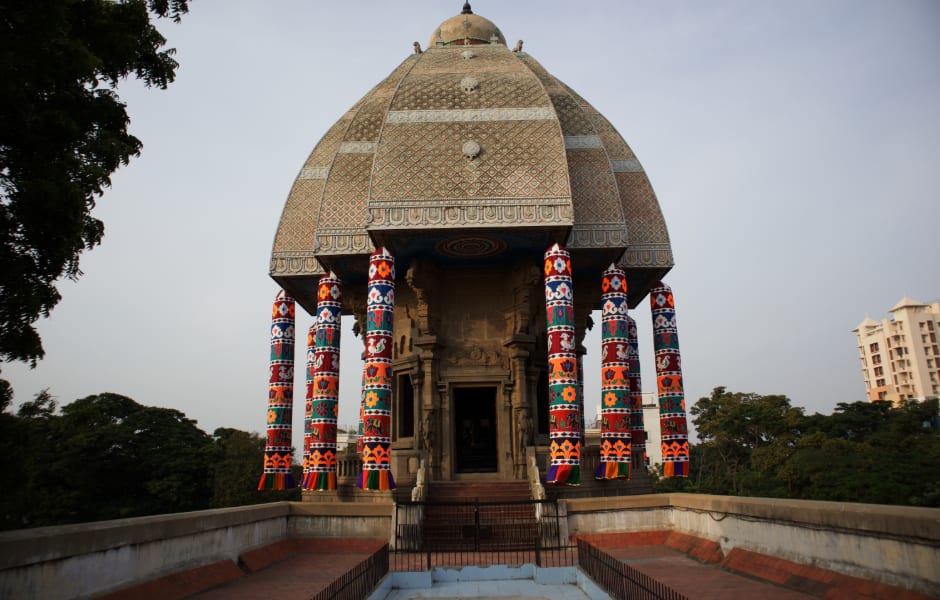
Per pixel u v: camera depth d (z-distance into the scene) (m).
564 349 19.75
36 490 40.47
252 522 15.17
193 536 12.38
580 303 25.30
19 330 8.16
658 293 24.20
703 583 11.59
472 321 24.19
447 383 23.31
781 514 11.40
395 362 24.33
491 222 19.73
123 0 10.16
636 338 26.16
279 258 23.62
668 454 22.73
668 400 23.16
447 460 22.59
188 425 50.88
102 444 43.94
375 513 17.67
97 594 9.54
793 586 10.61
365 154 23.28
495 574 13.89
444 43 28.95
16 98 8.09
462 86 21.81
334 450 22.08
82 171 9.12
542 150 20.59
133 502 44.44
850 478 40.62
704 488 58.53
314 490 21.48
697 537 15.33
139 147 10.70
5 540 7.92
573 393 19.50
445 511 18.62
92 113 9.80
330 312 22.81
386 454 19.22
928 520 8.18
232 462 45.53
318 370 22.47
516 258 23.50
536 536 15.68
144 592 10.47
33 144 8.67
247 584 12.81
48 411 9.23
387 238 20.53
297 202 24.44
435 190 20.08
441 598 12.24
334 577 13.58
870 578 9.28
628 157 24.77
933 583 8.20
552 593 12.51
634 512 17.52
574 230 21.61
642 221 23.61
